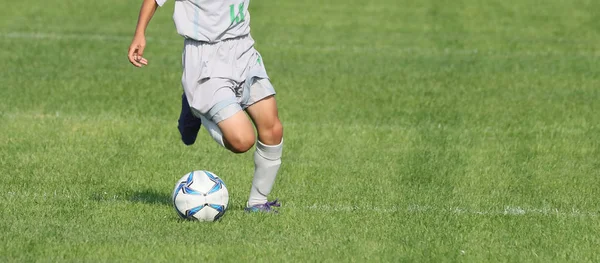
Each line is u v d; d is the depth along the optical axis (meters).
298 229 22.47
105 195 26.31
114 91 44.84
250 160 31.92
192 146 33.81
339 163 31.81
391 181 29.12
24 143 33.62
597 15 78.69
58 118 38.50
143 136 35.47
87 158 31.45
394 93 46.19
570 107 43.62
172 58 55.59
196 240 21.11
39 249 20.20
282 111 41.44
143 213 23.64
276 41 63.50
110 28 67.31
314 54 58.50
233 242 21.05
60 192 26.52
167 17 73.19
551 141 36.34
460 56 59.06
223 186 23.22
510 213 25.16
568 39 68.00
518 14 78.44
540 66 55.16
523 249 21.31
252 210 24.31
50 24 67.94
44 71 49.50
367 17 75.94
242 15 22.89
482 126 39.25
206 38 22.61
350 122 39.59
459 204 26.19
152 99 43.34
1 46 57.47
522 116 41.44
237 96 23.16
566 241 22.06
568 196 27.61
